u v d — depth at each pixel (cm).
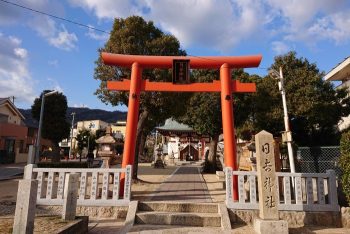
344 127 1981
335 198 877
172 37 1541
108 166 1423
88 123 7306
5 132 3284
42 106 2722
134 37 1477
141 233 723
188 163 4403
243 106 2061
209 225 822
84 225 716
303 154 1463
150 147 5581
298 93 1598
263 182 786
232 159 1038
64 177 916
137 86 1120
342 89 1736
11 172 2342
